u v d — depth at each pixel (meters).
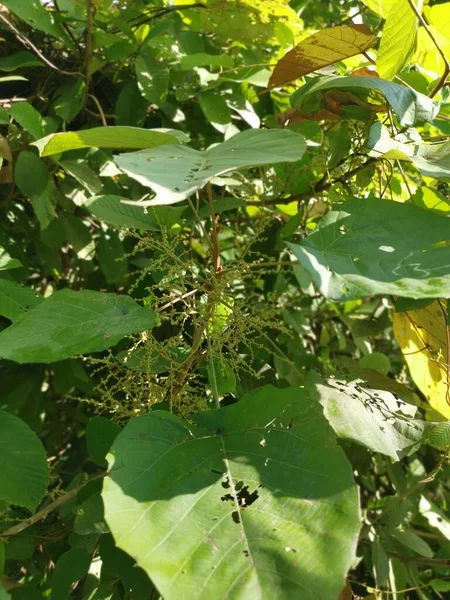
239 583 0.21
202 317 0.35
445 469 0.60
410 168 0.53
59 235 0.52
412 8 0.36
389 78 0.40
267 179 0.53
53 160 0.48
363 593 0.61
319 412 0.28
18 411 0.57
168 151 0.28
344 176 0.46
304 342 0.67
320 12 0.77
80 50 0.56
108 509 0.23
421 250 0.28
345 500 0.24
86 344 0.28
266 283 0.60
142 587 0.33
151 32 0.54
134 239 0.58
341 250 0.28
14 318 0.38
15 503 0.31
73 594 0.44
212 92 0.57
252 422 0.29
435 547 0.67
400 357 0.70
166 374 0.42
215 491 0.25
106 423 0.39
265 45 0.68
